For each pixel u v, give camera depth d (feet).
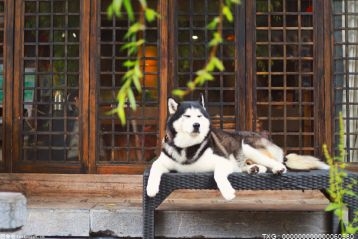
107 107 17.26
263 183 12.58
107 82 17.26
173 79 16.96
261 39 17.10
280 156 14.16
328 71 16.81
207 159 12.97
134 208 14.60
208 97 17.16
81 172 17.02
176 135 12.89
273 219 14.01
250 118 16.84
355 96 17.03
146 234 12.71
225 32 17.13
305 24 17.03
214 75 17.08
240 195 16.74
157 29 17.03
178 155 12.92
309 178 12.50
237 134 14.25
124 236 14.20
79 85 17.08
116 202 15.80
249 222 14.01
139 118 17.16
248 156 13.70
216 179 12.34
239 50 16.92
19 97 17.22
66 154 17.29
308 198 16.55
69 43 17.29
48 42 17.37
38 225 14.29
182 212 14.05
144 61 17.11
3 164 17.16
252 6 16.93
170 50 16.99
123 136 17.31
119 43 17.16
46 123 17.48
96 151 17.01
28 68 17.43
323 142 16.74
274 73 16.93
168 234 14.02
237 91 16.90
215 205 15.10
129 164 16.99
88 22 17.04
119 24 17.25
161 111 16.96
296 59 16.99
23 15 17.28
